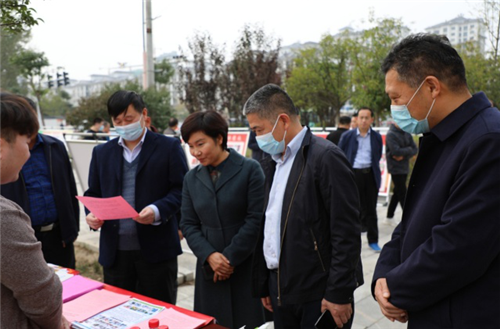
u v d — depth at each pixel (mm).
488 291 1235
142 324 1527
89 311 1643
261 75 13250
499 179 1185
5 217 1073
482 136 1235
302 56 23844
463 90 1376
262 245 2072
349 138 4789
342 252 1715
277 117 1876
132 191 2496
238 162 2361
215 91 14164
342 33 21906
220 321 2307
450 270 1224
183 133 2250
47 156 2750
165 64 30141
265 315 2504
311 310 1833
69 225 2805
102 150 2586
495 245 1193
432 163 1444
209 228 2330
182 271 4008
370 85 16469
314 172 1783
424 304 1296
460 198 1243
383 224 5789
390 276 1386
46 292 1142
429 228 1356
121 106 2363
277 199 1951
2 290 1104
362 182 4684
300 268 1812
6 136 1179
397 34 16531
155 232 2465
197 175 2373
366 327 2959
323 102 23891
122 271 2502
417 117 1416
